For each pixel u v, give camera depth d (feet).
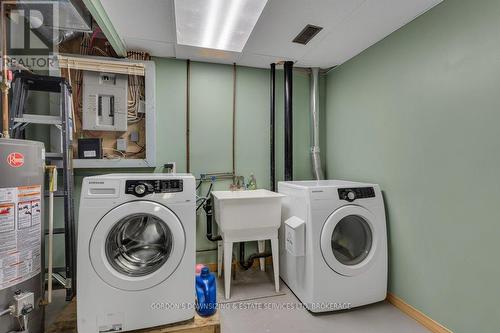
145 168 8.11
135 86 7.98
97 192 4.87
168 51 7.89
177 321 5.14
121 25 6.41
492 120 4.50
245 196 6.92
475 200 4.78
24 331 4.41
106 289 4.79
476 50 4.74
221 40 7.21
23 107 6.24
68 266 6.19
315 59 8.50
